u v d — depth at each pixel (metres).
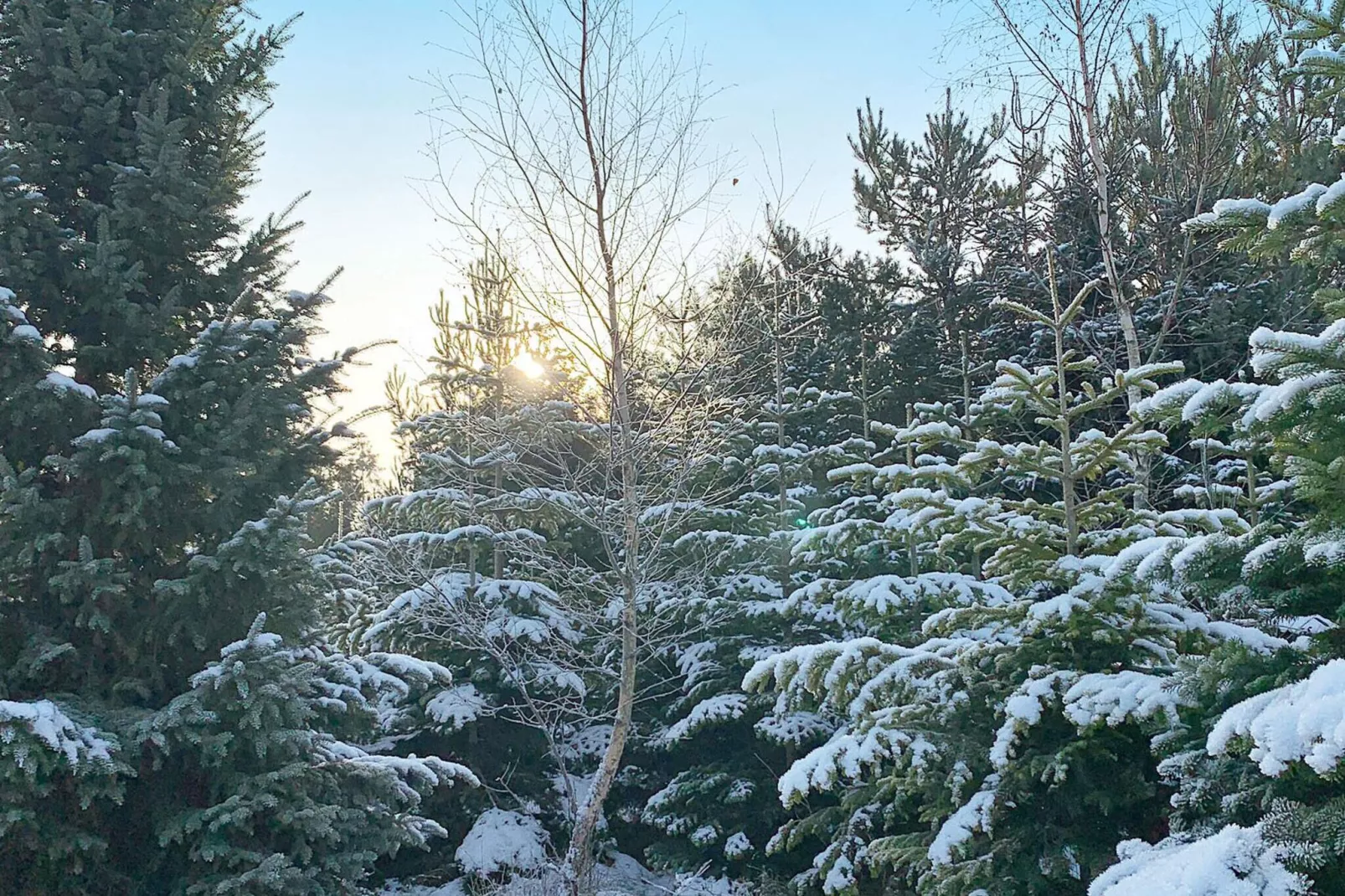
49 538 6.81
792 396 12.38
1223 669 4.13
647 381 9.88
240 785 6.80
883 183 15.92
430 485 12.62
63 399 7.15
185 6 8.74
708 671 11.34
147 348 8.04
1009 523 6.17
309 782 7.24
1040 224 11.97
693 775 11.16
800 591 8.51
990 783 5.39
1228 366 11.83
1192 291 12.18
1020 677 5.76
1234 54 11.46
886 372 15.35
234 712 6.82
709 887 10.12
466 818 11.58
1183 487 8.34
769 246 10.31
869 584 7.34
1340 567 3.68
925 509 6.07
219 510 7.74
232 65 8.87
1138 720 4.54
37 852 6.47
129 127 8.62
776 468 11.50
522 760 12.20
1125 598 5.27
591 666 10.22
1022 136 11.69
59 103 8.28
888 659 5.99
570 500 9.96
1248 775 3.94
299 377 8.22
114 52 8.20
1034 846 5.38
